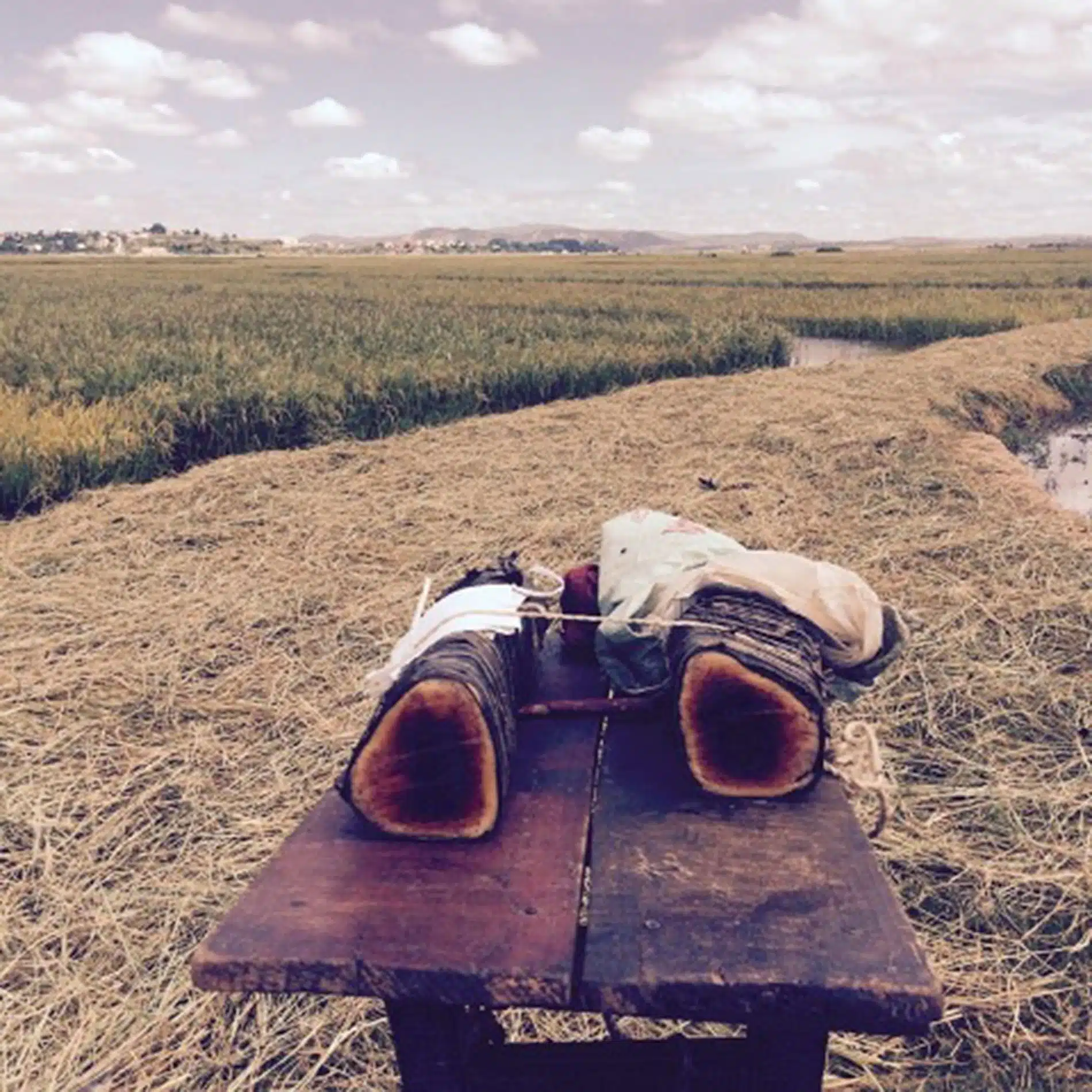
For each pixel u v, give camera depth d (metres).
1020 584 4.66
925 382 10.95
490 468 7.38
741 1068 1.66
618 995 1.32
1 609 4.74
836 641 1.98
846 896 1.47
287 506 6.44
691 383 11.48
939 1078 2.16
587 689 2.26
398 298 27.45
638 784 1.81
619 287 32.69
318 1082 2.16
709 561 2.20
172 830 3.06
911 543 5.36
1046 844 2.84
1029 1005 2.31
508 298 26.59
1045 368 13.21
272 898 1.51
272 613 4.65
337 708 3.81
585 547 5.57
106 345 13.95
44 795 3.22
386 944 1.40
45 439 7.54
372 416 10.30
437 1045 1.53
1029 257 73.81
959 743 3.38
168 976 2.46
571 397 12.22
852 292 27.80
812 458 7.38
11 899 2.75
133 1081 2.17
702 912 1.44
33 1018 2.35
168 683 3.99
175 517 6.18
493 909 1.46
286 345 14.06
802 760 1.69
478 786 1.61
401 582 5.10
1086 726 3.43
